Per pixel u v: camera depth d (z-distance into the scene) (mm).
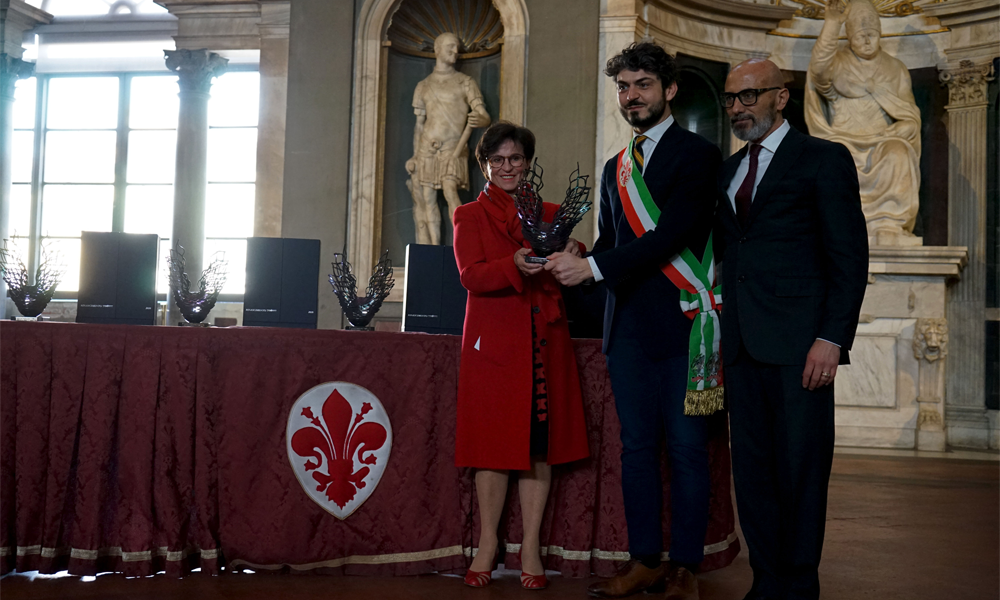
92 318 2965
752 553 2242
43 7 9531
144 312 2971
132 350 2545
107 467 2523
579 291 2838
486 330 2486
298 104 7016
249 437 2588
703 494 2373
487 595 2385
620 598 2369
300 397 2613
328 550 2596
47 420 2531
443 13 7184
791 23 7777
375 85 6934
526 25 6754
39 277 3045
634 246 2295
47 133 9711
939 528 3539
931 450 6898
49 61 9570
